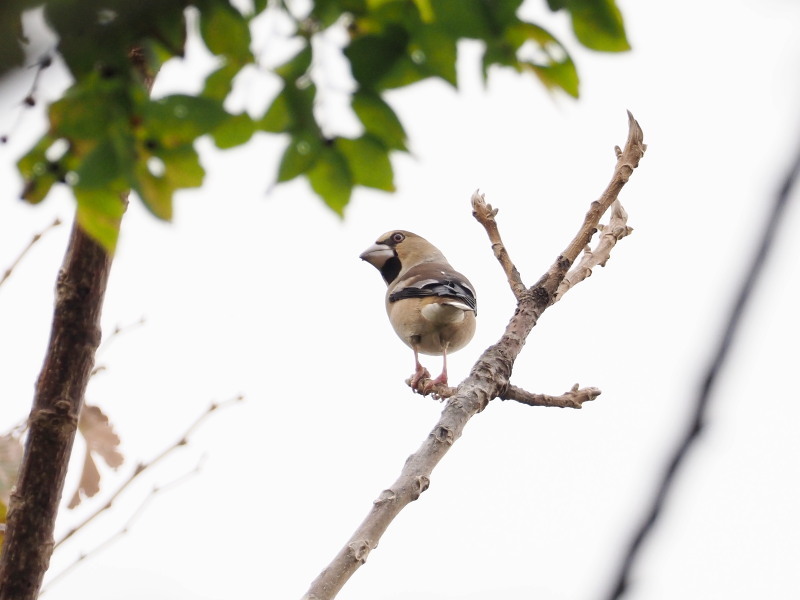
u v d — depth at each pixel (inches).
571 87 187.3
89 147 178.2
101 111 171.3
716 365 75.6
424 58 190.2
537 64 187.0
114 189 176.7
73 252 222.1
